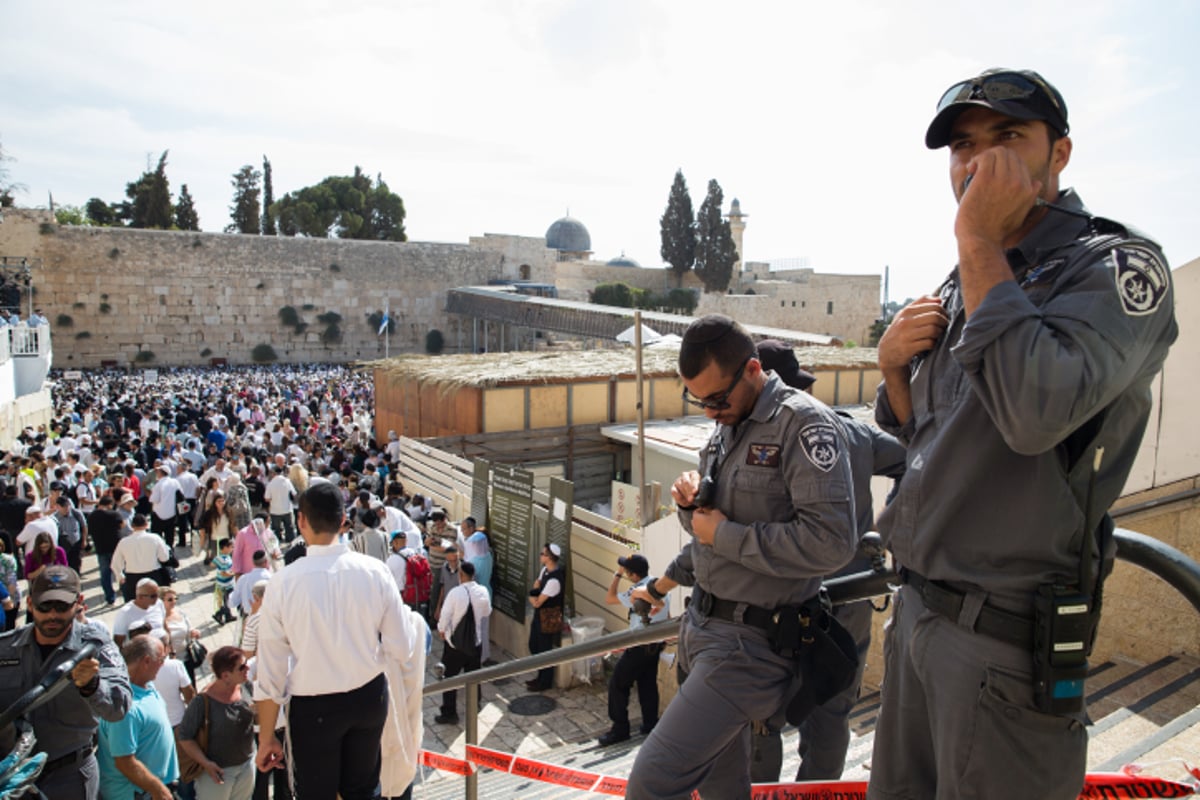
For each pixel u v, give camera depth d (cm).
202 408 2597
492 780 607
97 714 388
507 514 1099
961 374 141
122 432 2159
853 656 200
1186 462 402
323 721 302
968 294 125
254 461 1533
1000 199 122
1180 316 398
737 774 217
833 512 180
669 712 201
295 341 5584
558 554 945
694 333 198
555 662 299
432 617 1048
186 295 5234
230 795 511
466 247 6141
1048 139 136
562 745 803
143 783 438
